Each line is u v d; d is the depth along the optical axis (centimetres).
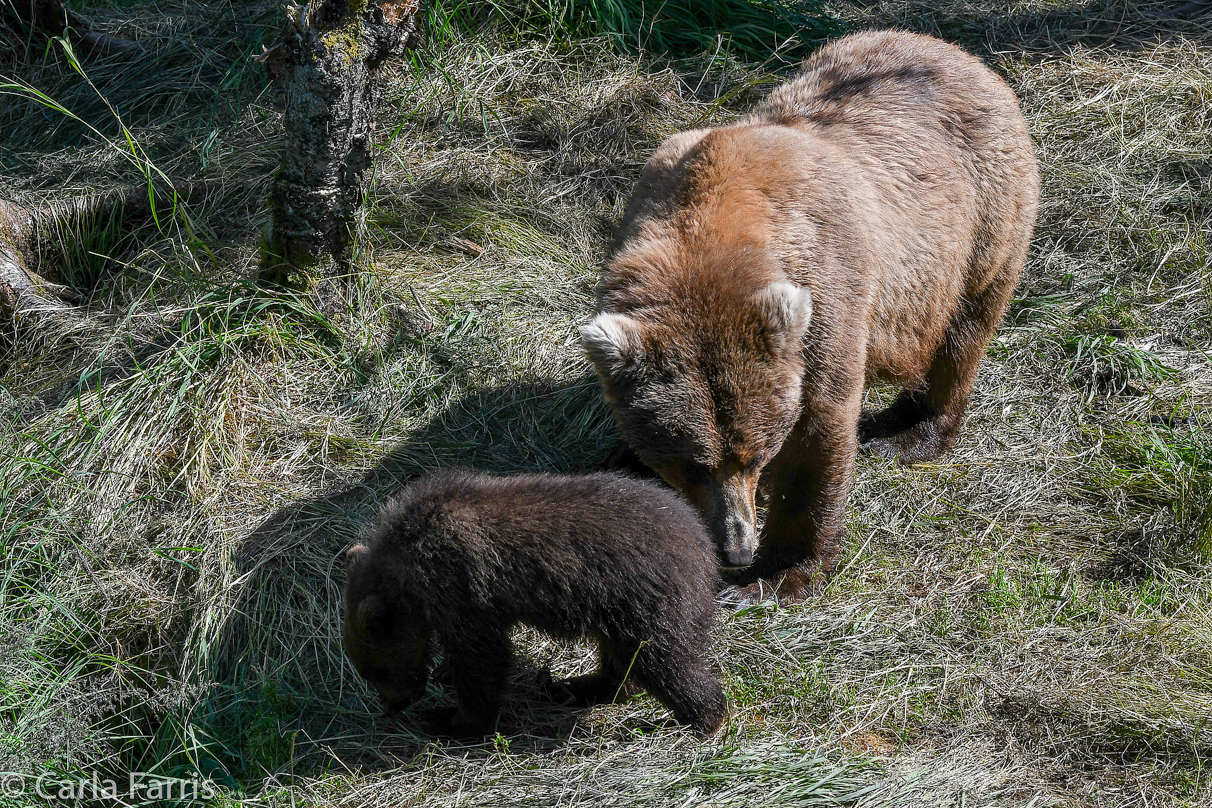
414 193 1234
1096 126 1464
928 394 1088
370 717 783
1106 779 748
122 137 1326
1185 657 833
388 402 999
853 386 851
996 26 1656
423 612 740
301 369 1005
